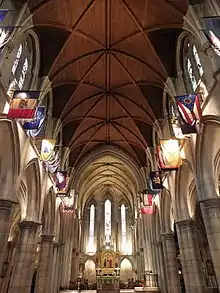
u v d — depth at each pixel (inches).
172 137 647.8
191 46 526.3
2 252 404.2
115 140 1035.9
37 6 491.8
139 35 589.9
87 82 734.5
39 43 590.2
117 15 554.9
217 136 451.5
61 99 746.2
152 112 753.6
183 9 489.1
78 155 1024.2
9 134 436.1
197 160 479.8
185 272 547.2
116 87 764.6
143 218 1022.4
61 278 917.8
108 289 886.4
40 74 603.8
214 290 609.9
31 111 385.4
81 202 1381.6
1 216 423.8
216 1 406.9
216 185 461.1
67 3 513.0
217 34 341.7
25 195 616.1
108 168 1315.2
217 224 422.0
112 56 659.4
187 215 590.2
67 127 891.4
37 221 581.3
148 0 511.2
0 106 382.6
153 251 874.8
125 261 1435.8
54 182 743.1
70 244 992.9
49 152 542.0
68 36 584.1
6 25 426.6
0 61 380.2
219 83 369.1
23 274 521.3
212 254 407.8
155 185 693.9
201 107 434.9
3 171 457.1
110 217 1588.3
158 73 641.6
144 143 904.3
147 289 792.9
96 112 868.6
